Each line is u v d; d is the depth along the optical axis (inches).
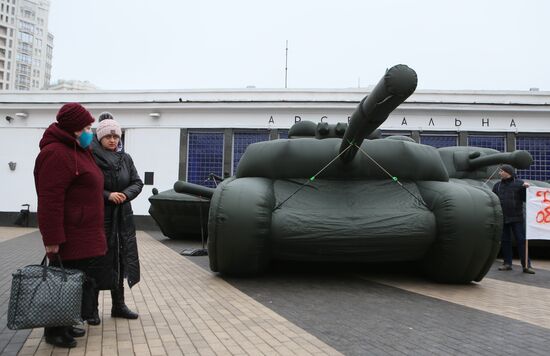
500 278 300.5
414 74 186.5
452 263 248.4
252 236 244.4
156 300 214.7
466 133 732.0
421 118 737.6
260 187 258.1
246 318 182.4
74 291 130.9
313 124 340.5
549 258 454.0
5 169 766.5
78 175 142.3
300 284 256.1
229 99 764.0
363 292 236.4
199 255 397.4
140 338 155.3
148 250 438.3
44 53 5024.6
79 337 155.6
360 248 246.7
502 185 340.2
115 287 173.3
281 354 140.1
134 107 751.1
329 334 161.0
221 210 248.7
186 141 753.0
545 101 743.1
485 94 751.1
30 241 506.6
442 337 158.4
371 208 253.9
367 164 274.4
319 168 274.2
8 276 276.5
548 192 335.6
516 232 332.5
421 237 244.8
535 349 146.4
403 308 201.8
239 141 754.2
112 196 164.1
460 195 248.4
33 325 127.6
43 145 140.6
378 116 212.8
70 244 142.3
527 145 737.6
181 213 511.2
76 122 142.8
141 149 756.0
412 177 276.8
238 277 274.1
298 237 244.4
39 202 137.3
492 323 178.1
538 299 228.7
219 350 143.6
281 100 744.3
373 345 149.0
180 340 153.4
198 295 225.8
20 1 4749.0
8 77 4658.0
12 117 770.2
